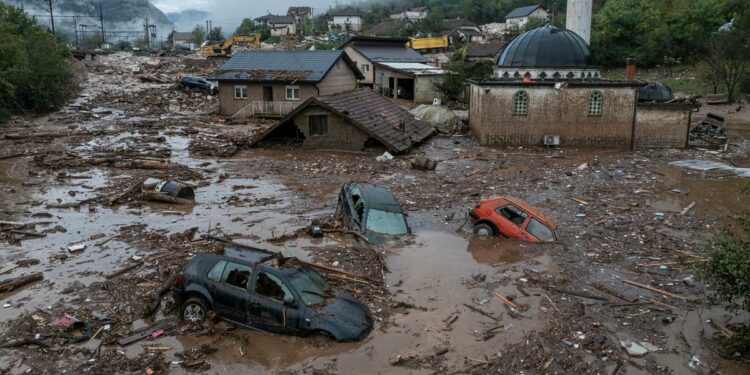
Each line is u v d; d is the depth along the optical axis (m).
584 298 12.58
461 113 44.62
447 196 21.08
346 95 32.59
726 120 45.69
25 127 35.75
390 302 12.13
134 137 32.75
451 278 13.49
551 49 35.62
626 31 74.69
